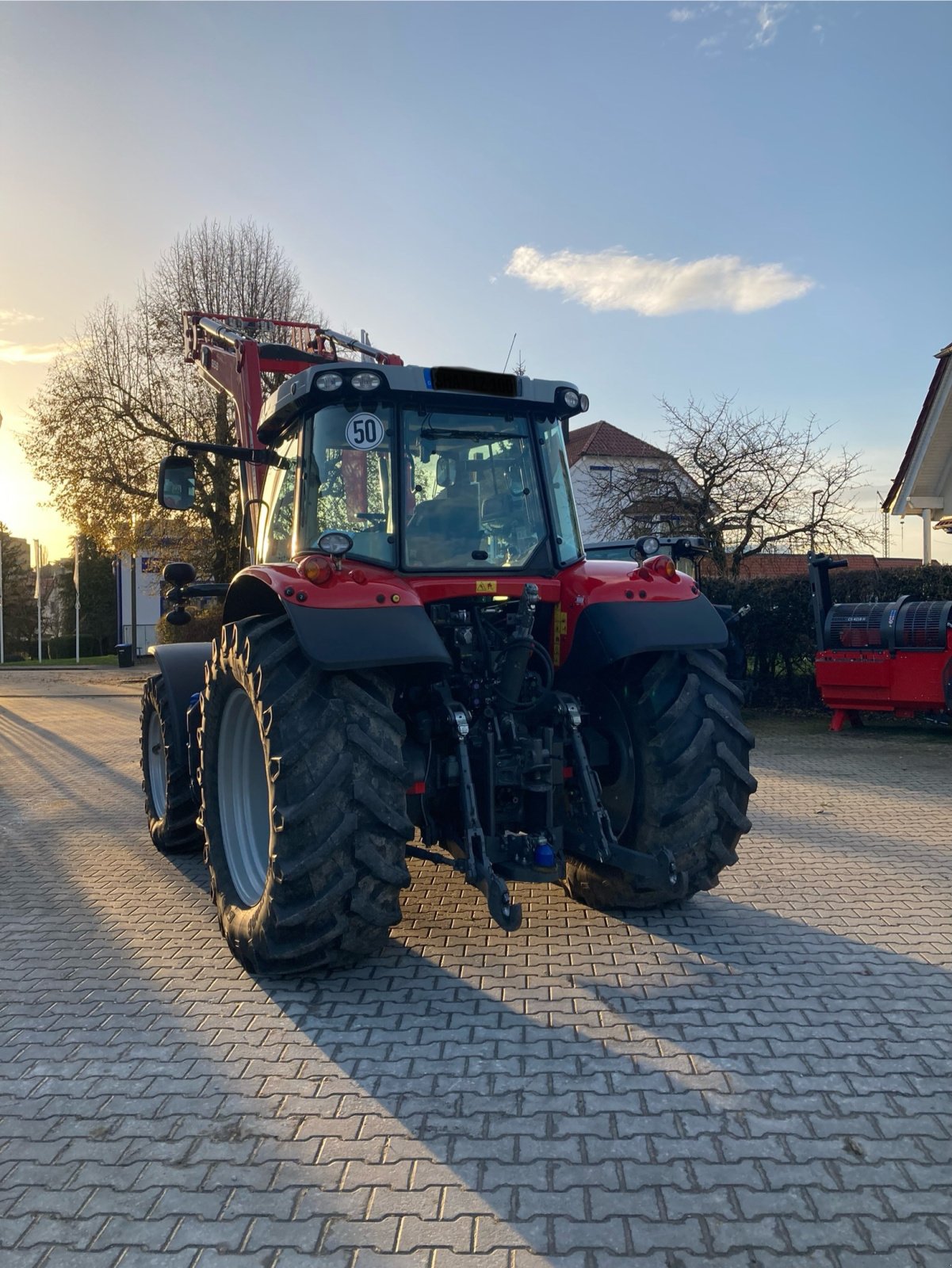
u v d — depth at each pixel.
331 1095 2.82
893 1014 3.29
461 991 3.55
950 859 5.27
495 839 3.83
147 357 23.89
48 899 4.98
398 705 4.07
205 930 4.44
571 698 4.09
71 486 24.36
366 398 4.04
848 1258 2.09
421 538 4.06
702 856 4.13
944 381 14.84
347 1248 2.15
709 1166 2.43
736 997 3.45
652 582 4.23
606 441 31.44
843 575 11.59
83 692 21.27
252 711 4.15
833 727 10.35
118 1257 2.15
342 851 3.49
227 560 23.44
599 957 3.87
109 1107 2.79
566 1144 2.54
